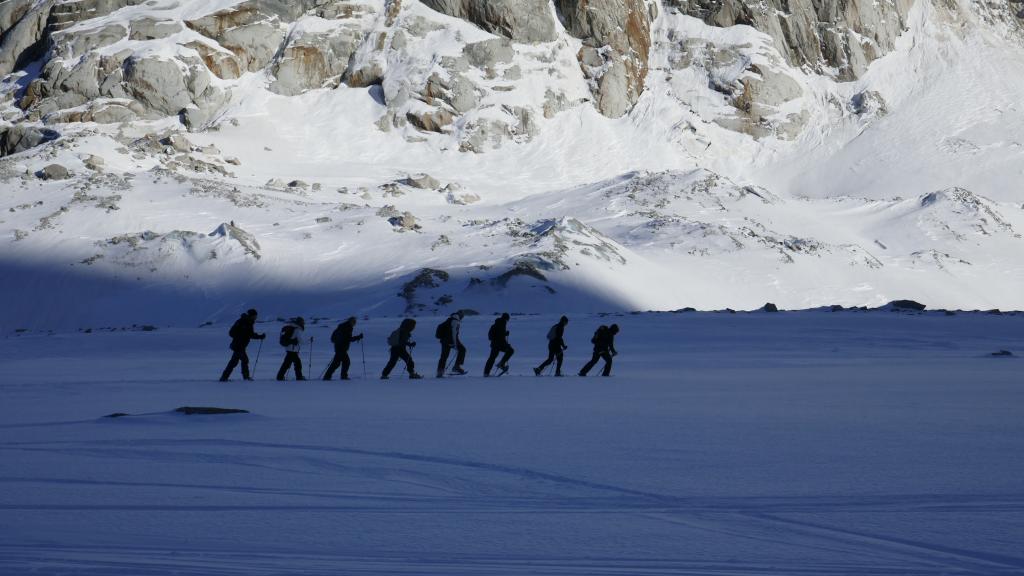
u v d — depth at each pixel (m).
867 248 154.38
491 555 7.87
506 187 197.62
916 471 12.45
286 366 33.78
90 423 18.09
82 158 164.25
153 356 55.25
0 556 7.49
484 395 26.00
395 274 113.19
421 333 65.00
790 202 176.62
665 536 8.70
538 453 14.16
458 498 10.65
